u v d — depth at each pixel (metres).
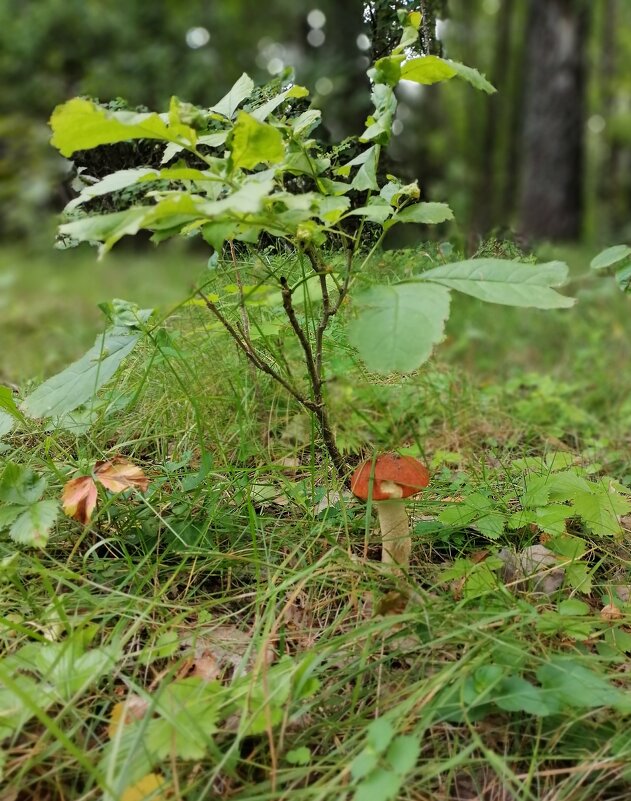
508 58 3.02
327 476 0.61
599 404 1.03
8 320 1.46
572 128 3.06
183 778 0.35
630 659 0.42
